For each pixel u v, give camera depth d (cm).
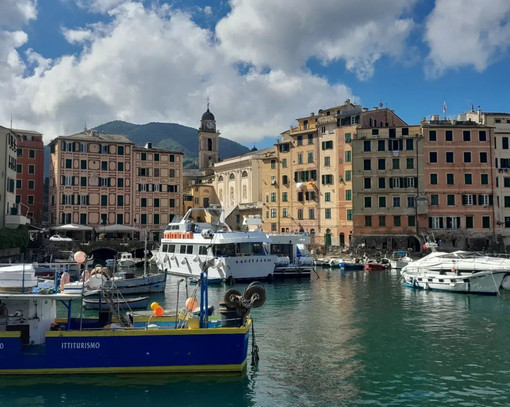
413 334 2728
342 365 2141
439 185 7944
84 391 1814
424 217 7906
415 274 4841
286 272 5647
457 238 7812
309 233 8975
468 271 4425
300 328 2889
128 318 2230
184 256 5662
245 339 2003
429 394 1798
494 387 1869
